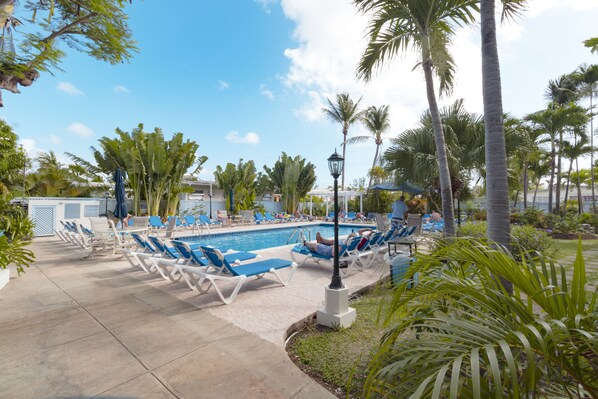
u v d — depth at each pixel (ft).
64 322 10.42
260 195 86.79
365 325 10.34
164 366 7.58
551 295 3.53
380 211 70.23
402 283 5.24
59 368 7.47
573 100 54.70
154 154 48.62
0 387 6.67
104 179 53.21
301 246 22.29
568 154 59.16
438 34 18.16
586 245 27.04
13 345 8.69
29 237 31.04
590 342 2.99
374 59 19.45
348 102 78.74
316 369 7.61
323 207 90.68
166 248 17.63
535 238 20.75
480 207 61.98
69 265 20.36
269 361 7.84
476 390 2.64
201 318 10.84
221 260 13.01
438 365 3.37
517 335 3.01
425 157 28.71
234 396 6.38
